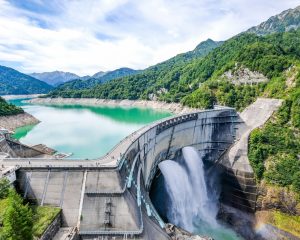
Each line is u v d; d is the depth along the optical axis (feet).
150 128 291.79
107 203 171.32
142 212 183.62
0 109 585.63
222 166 355.97
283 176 315.17
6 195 162.50
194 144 382.42
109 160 200.54
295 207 296.92
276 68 449.06
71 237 155.12
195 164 364.79
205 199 349.41
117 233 163.84
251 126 385.91
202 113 382.83
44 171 182.19
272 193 309.42
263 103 403.75
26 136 501.15
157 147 311.68
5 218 134.31
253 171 328.70
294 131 353.31
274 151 341.00
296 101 369.30
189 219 309.01
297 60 447.42
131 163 221.46
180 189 311.27
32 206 169.48
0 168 181.88
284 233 289.53
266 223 303.07
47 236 149.48
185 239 189.06
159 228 186.39
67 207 171.12
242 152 349.00
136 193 192.24
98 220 166.71
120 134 524.93
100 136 506.07
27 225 135.13
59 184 178.29
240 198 328.70
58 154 382.01
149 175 286.25
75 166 182.80
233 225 318.04
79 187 177.47
